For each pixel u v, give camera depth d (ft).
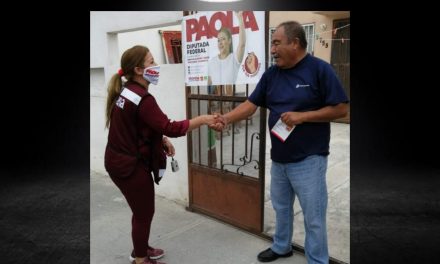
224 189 10.15
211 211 10.69
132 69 7.29
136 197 7.43
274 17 20.34
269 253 8.36
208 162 10.55
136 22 12.45
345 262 8.14
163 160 7.86
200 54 9.82
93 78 15.74
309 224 7.38
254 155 9.45
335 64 20.34
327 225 10.02
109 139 7.47
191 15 9.81
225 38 9.08
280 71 7.29
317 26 20.53
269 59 8.67
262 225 9.37
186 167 11.52
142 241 7.75
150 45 18.88
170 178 12.14
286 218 8.08
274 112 7.38
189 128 7.39
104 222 10.92
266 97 7.70
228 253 8.73
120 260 8.71
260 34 8.37
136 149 7.29
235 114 8.01
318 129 7.10
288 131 7.13
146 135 7.36
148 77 7.37
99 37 14.23
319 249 7.38
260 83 7.80
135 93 7.13
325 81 6.72
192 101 10.75
